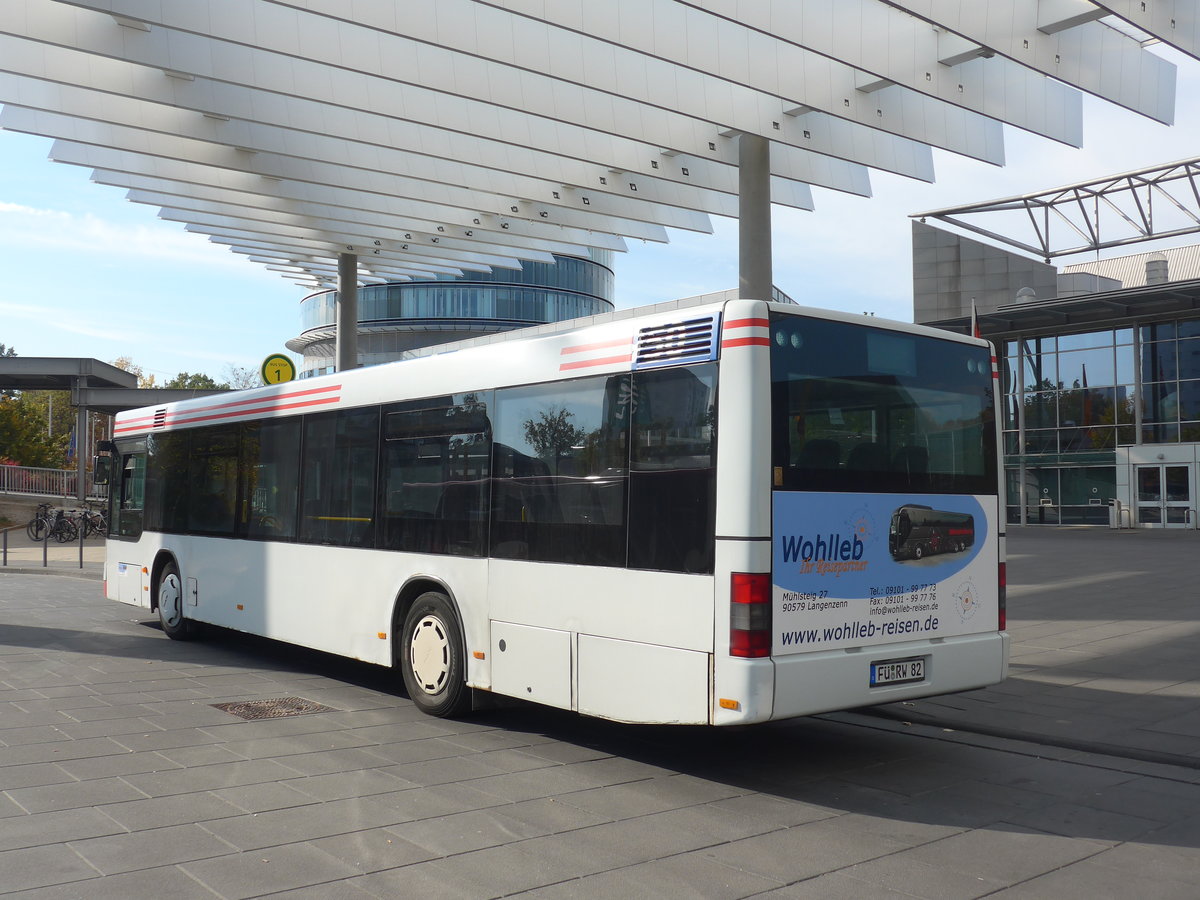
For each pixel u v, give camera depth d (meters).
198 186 19.30
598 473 6.39
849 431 6.07
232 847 4.68
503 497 7.12
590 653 6.33
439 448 7.81
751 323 5.70
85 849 4.65
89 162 17.55
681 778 6.04
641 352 6.23
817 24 12.23
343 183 18.11
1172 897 4.21
